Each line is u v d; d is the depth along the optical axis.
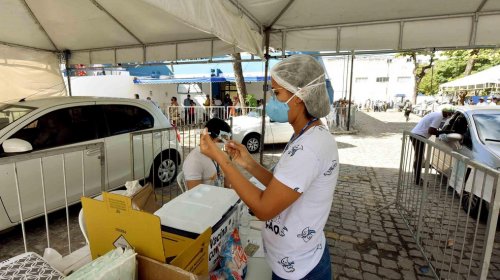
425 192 3.51
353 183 6.13
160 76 16.30
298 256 1.33
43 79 6.07
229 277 1.42
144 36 5.33
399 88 36.47
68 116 4.12
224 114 11.63
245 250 1.85
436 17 4.30
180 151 5.95
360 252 3.47
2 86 5.43
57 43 5.86
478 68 26.16
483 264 2.15
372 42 4.71
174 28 4.85
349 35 4.79
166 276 1.08
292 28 4.96
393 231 4.00
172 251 1.38
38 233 3.78
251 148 9.23
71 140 4.05
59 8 4.21
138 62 6.05
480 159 4.11
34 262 1.31
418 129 6.13
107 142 4.49
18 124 3.59
